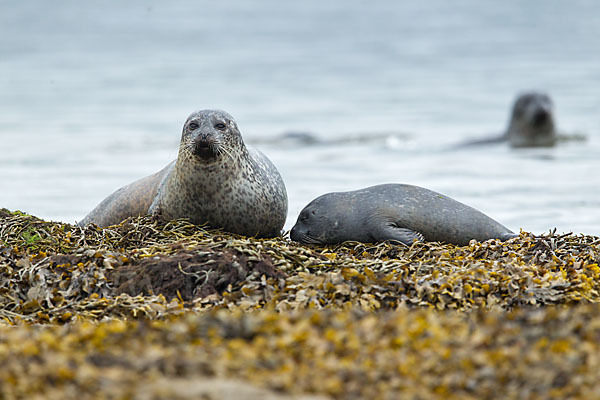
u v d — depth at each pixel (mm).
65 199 56344
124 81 155875
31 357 19969
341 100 129125
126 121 107125
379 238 34906
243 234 35531
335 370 19625
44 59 199625
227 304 27172
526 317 22266
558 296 27844
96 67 182625
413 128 101000
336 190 58625
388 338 21172
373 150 82812
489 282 28125
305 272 29516
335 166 71688
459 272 28938
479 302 27594
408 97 130750
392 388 19031
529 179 63594
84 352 20375
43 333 22391
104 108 119938
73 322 26578
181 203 34750
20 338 21578
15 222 34594
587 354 19906
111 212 39375
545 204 53281
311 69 175000
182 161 34250
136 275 29016
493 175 66000
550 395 18625
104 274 29312
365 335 21391
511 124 87750
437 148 84250
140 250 30781
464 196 56594
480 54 196625
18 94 134500
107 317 26938
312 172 67938
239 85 149500
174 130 99438
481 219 36031
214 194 34281
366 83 149875
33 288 29172
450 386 19156
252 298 27703
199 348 20688
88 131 98125
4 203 54594
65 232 34125
